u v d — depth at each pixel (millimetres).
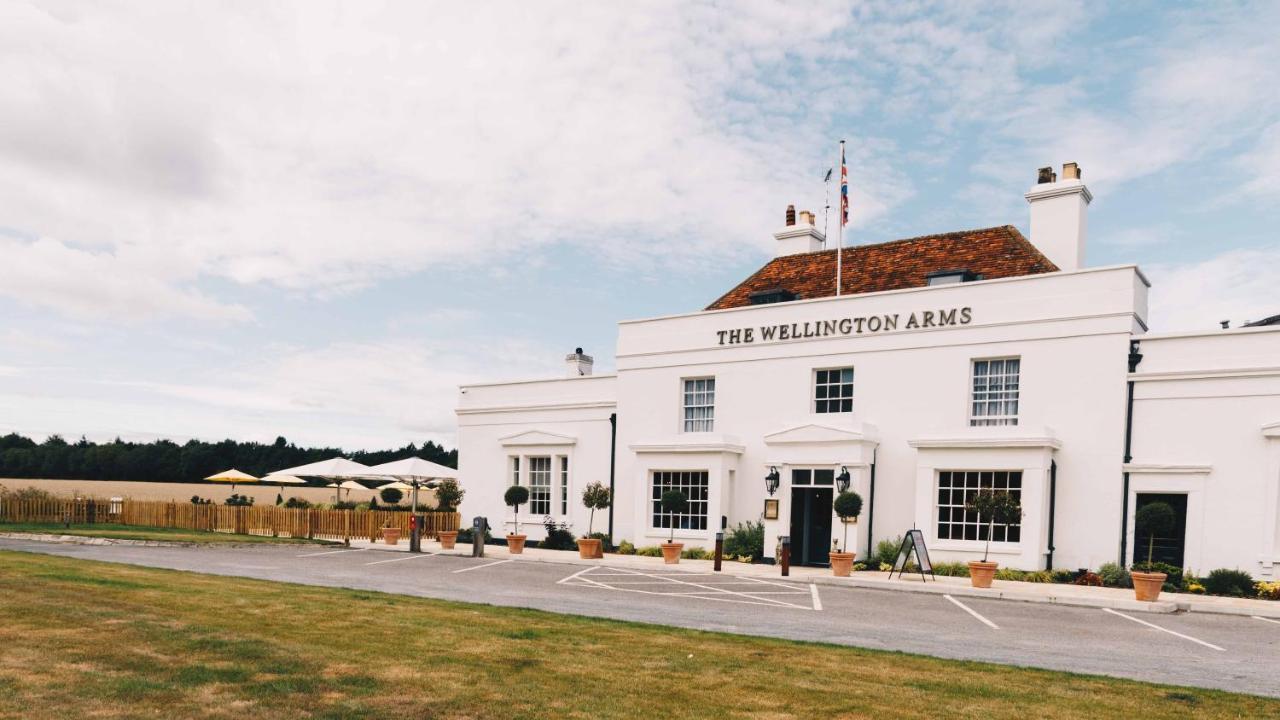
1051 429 20109
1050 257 24188
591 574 19141
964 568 19859
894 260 25625
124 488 64438
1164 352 19156
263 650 8602
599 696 7387
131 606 11086
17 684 6887
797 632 11875
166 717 6258
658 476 25484
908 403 22047
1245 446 17984
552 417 29109
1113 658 10695
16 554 18406
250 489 68250
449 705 6902
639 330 27078
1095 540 19375
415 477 30438
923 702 7586
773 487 22953
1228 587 17297
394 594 14250
